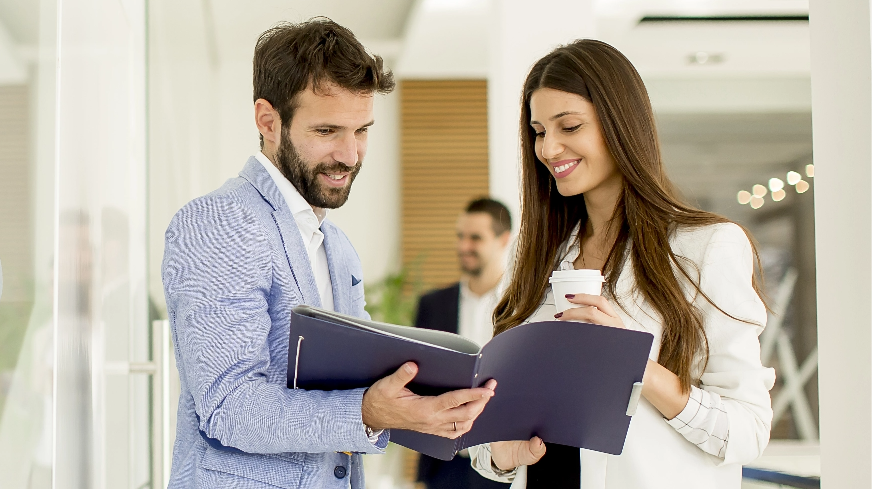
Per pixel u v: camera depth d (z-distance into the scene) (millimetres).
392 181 7156
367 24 6031
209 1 5020
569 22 3998
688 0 5207
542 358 1299
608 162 1580
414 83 7145
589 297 1375
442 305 3773
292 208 1491
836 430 1674
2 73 1381
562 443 1425
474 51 6523
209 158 5762
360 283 1699
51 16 1593
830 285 1695
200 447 1354
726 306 1456
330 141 1448
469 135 7148
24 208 1450
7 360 1369
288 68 1426
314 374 1288
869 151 1589
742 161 7309
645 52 6371
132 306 2320
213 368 1293
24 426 1432
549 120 1566
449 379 1212
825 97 1716
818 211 1738
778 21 5629
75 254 1700
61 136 1624
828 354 1700
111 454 1964
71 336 1663
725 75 7078
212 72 6176
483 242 3717
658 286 1485
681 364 1439
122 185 2174
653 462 1449
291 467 1358
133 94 2363
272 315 1393
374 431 1280
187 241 1341
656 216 1534
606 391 1322
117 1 2148
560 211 1714
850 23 1639
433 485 3152
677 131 7242
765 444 1437
